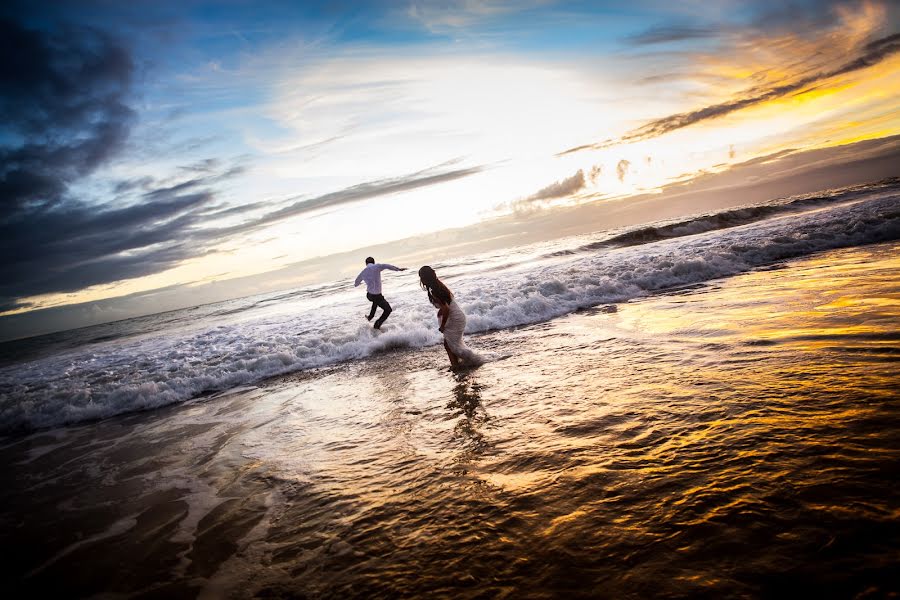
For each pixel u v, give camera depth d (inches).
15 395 318.7
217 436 195.0
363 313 486.3
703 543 68.9
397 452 141.2
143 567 101.9
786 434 98.0
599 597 62.4
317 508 114.7
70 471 179.8
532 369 207.3
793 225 552.1
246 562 95.8
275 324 511.5
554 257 739.4
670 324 239.9
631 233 795.4
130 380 316.5
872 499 69.9
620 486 92.3
